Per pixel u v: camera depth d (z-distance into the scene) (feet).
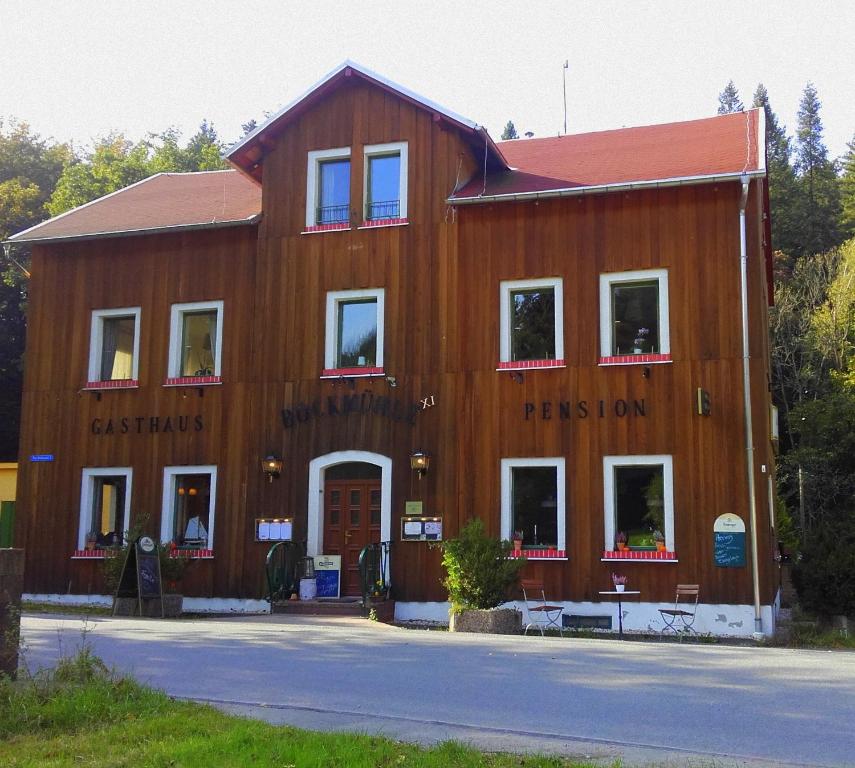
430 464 65.62
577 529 61.77
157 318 74.18
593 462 62.18
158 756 23.22
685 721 27.53
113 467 73.31
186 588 69.31
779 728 26.61
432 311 67.31
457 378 66.03
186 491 71.87
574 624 60.75
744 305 60.59
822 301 145.38
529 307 66.08
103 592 71.67
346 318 69.97
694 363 61.11
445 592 64.03
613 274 63.87
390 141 69.97
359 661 38.91
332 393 68.64
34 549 73.92
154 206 81.56
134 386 73.72
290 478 68.69
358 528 67.62
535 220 66.13
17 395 142.20
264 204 72.33
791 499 120.98
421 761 22.57
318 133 71.77
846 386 109.50
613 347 63.57
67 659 32.17
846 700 30.35
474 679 34.50
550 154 76.33
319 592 66.85
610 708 29.35
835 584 57.21
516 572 54.95
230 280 72.69
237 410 70.74
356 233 69.82
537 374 64.39
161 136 178.60
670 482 60.34
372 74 69.82
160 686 32.96
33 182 157.28
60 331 76.54
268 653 41.22
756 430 59.41
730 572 58.18
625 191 63.87
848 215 184.14
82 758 23.45
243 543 68.90
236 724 26.43
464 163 69.46
